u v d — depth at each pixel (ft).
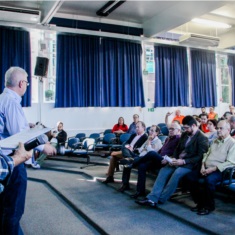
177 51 27.27
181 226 8.92
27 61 21.43
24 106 21.24
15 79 5.96
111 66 24.27
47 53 22.48
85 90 23.45
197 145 10.64
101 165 18.19
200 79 28.84
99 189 13.19
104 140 21.09
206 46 26.86
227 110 31.53
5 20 19.66
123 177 12.78
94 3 20.57
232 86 31.50
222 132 10.19
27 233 8.89
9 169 3.75
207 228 8.33
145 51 26.40
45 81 22.95
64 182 14.60
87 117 23.86
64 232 8.99
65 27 22.00
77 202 11.34
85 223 9.73
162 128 21.63
